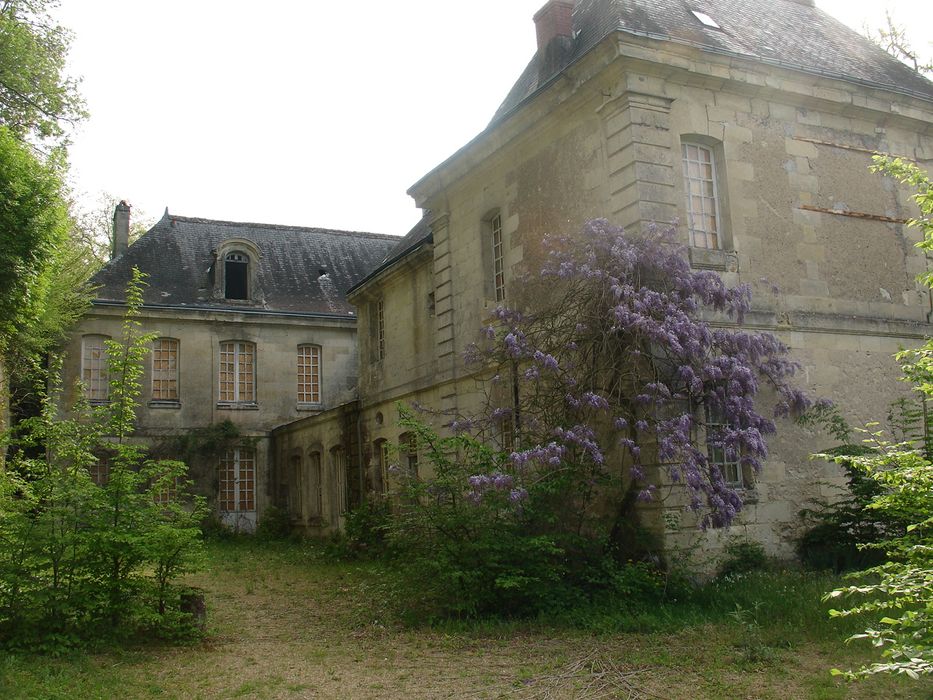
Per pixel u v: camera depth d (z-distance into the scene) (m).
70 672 6.72
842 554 10.21
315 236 29.14
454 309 14.72
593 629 8.00
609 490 10.11
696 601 8.98
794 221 11.72
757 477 10.64
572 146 11.80
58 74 16.50
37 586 7.55
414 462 16.45
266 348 25.23
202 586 12.77
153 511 8.23
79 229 27.61
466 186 14.45
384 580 10.58
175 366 24.22
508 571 8.73
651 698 5.91
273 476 24.34
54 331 19.47
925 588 3.94
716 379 9.72
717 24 12.47
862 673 3.66
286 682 6.62
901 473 4.53
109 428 8.39
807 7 14.93
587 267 10.00
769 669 6.44
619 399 9.76
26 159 12.22
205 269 26.14
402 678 6.70
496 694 6.16
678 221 10.48
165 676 6.80
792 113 12.07
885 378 11.95
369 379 18.97
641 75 10.84
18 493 8.52
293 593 11.81
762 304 11.12
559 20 12.73
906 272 12.62
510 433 11.67
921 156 13.21
